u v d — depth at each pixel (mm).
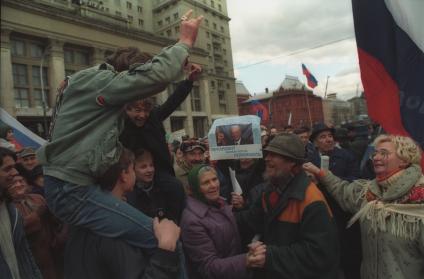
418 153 2344
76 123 1521
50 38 34688
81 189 1504
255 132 3898
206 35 66188
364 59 2945
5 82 30516
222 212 2682
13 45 32844
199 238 2508
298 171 2441
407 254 2215
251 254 2316
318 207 2262
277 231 2418
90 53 39000
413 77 2789
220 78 65688
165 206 2307
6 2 31250
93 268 1538
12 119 5109
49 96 35125
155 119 2340
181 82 2658
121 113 1669
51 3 36031
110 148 1555
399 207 2254
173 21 61719
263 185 3340
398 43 2840
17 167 3824
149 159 2207
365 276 2469
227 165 4254
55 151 1517
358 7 2959
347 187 2748
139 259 1511
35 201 3330
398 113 2811
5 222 2336
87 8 38844
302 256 2201
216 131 4098
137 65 1580
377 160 2381
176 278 1533
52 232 3387
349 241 2898
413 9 2811
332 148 4320
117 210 1520
